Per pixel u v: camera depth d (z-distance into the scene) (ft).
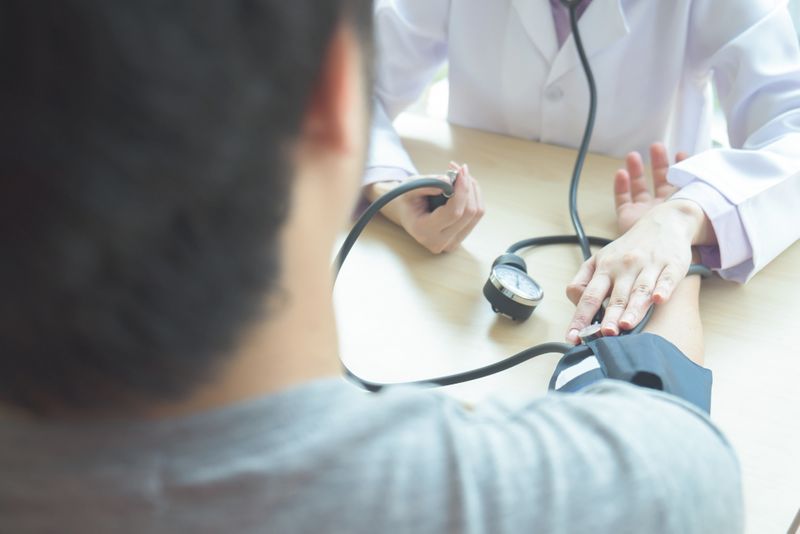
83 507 0.86
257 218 0.76
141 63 0.65
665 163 3.20
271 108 0.74
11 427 0.86
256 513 0.87
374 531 0.90
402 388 1.06
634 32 3.65
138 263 0.71
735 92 3.56
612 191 3.17
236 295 0.77
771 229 2.78
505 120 4.03
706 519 1.07
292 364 0.91
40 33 0.64
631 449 1.04
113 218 0.68
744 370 2.25
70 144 0.66
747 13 3.54
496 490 0.96
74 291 0.70
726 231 2.70
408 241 2.82
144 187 0.68
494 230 2.89
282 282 0.83
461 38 3.88
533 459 1.01
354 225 2.60
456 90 4.08
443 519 0.93
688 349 2.22
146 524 0.86
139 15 0.65
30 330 0.74
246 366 0.86
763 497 1.85
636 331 2.26
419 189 2.70
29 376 0.78
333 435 0.90
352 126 0.88
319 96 0.81
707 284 2.66
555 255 2.76
